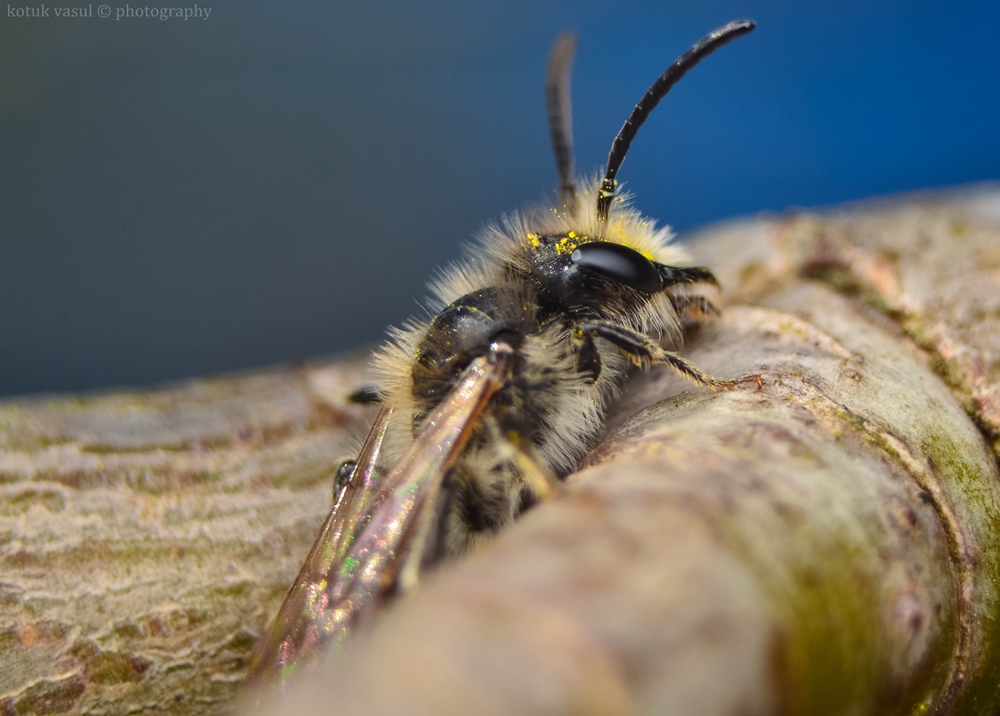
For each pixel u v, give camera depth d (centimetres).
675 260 5
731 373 5
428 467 5
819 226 5
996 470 5
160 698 5
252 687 5
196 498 5
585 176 5
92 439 5
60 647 5
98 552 5
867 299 5
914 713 5
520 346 5
